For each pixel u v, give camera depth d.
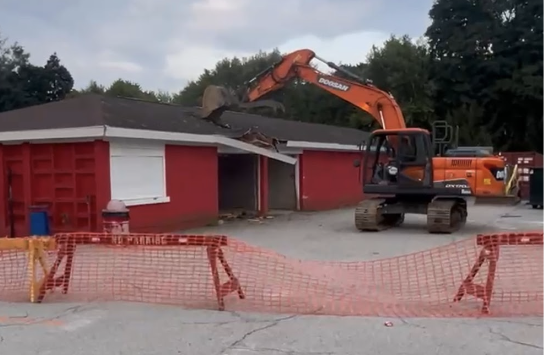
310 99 46.28
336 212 20.16
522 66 41.53
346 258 10.10
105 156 12.26
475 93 41.94
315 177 21.30
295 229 14.84
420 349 5.05
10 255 8.68
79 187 12.46
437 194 14.23
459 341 5.25
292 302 6.71
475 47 41.12
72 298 7.02
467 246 9.02
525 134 42.53
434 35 42.69
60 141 12.55
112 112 13.84
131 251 8.32
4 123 13.83
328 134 24.75
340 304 6.62
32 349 5.20
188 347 5.19
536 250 8.24
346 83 16.86
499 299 6.67
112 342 5.36
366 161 14.95
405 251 10.93
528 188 23.67
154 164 13.66
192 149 15.02
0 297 7.11
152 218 13.56
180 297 6.94
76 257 8.19
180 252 8.40
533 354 4.89
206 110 17.72
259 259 8.78
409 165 14.38
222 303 6.50
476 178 13.93
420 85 41.12
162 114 16.41
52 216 12.73
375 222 14.09
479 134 39.75
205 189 15.52
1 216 13.22
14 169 13.21
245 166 19.22
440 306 6.52
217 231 14.37
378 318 6.05
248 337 5.45
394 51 42.41
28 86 50.44
